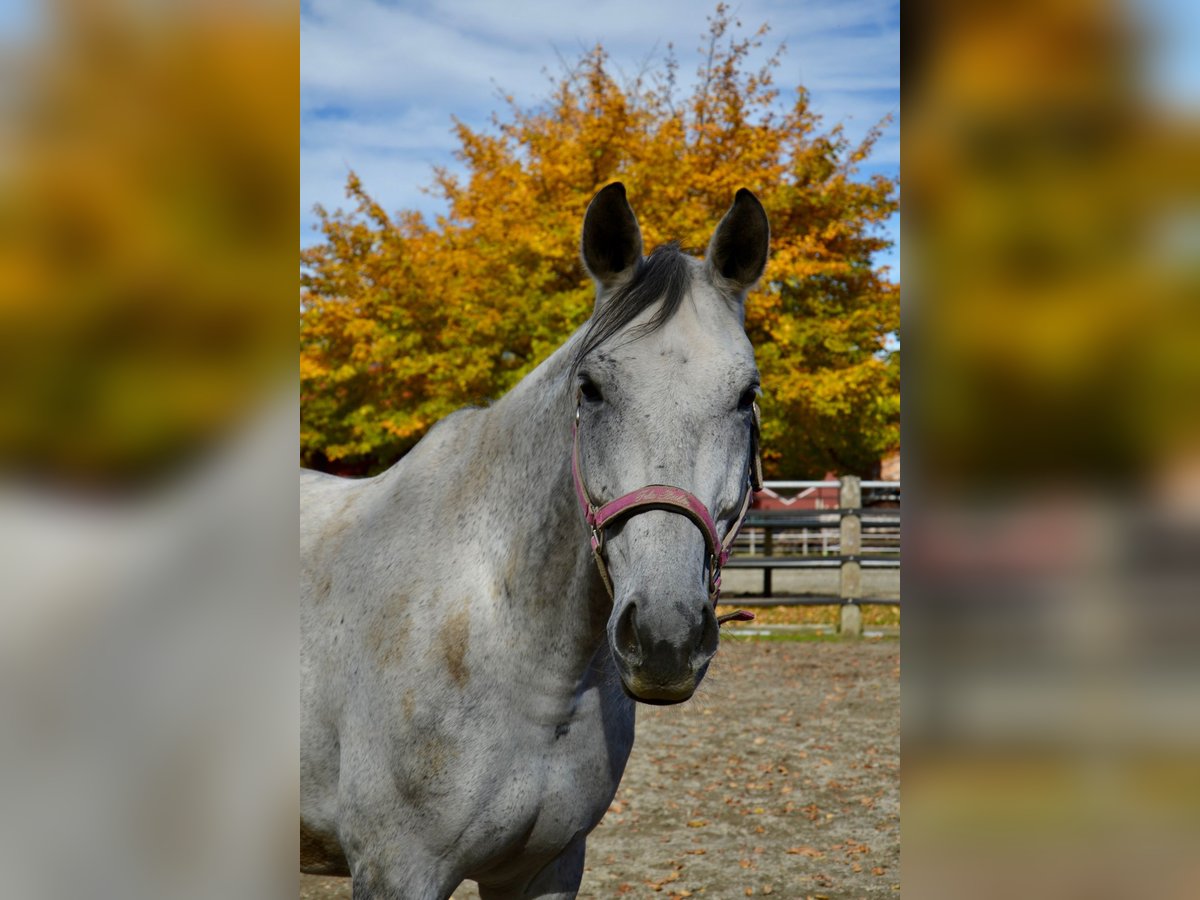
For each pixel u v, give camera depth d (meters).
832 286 10.91
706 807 4.63
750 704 6.68
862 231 10.76
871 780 5.03
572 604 1.76
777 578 12.01
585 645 1.79
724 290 1.71
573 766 1.85
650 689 1.38
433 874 1.79
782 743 5.73
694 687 1.41
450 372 10.43
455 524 1.92
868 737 5.85
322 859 2.08
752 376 1.60
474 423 2.07
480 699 1.77
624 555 1.50
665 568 1.43
